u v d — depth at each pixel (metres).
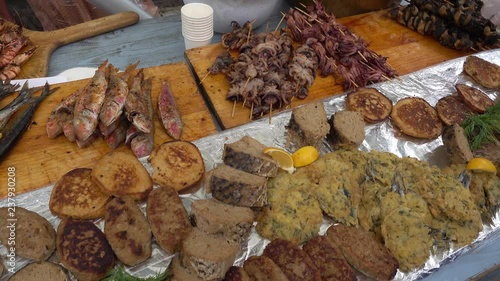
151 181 0.61
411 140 0.75
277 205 0.60
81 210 0.56
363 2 1.09
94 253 0.50
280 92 0.78
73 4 1.12
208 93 0.82
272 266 0.51
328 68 0.88
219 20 0.98
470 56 0.92
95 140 0.71
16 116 0.72
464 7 0.97
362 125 0.71
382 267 0.54
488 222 0.63
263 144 0.70
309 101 0.83
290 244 0.55
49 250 0.52
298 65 0.81
